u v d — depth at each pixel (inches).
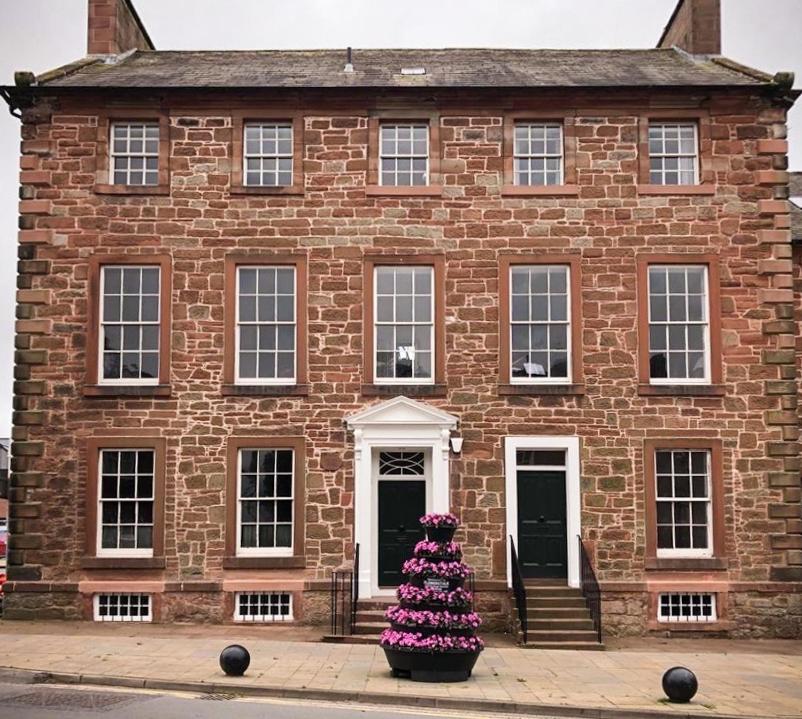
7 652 590.6
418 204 756.6
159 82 767.7
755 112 762.2
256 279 754.8
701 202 755.4
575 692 518.3
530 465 740.7
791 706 494.6
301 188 756.6
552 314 751.7
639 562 723.4
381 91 757.3
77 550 722.2
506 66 839.1
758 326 745.0
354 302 747.4
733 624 716.7
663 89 754.8
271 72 813.9
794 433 734.5
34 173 751.1
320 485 730.2
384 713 463.5
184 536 724.7
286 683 517.0
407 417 730.8
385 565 736.3
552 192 756.0
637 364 740.0
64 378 735.7
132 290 750.5
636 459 732.7
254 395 736.3
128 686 514.9
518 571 690.2
